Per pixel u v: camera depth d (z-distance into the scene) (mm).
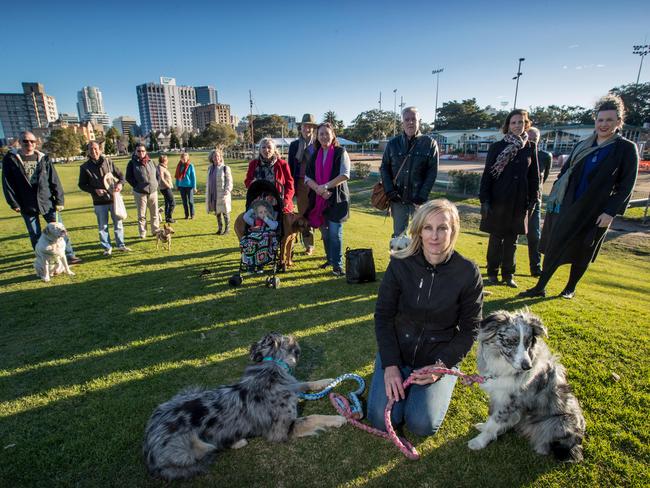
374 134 99938
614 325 4203
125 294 5555
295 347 3150
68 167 54219
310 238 7516
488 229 5531
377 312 2975
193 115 195875
